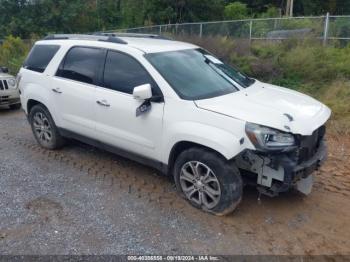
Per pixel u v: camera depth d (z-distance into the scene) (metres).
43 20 30.77
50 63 5.48
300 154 3.70
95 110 4.81
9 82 8.60
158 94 4.16
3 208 4.15
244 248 3.45
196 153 3.86
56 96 5.33
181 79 4.26
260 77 10.02
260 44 11.95
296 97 4.43
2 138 6.67
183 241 3.56
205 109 3.81
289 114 3.77
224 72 4.80
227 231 3.71
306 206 4.19
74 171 5.14
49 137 5.86
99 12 35.09
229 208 3.83
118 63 4.63
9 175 5.02
